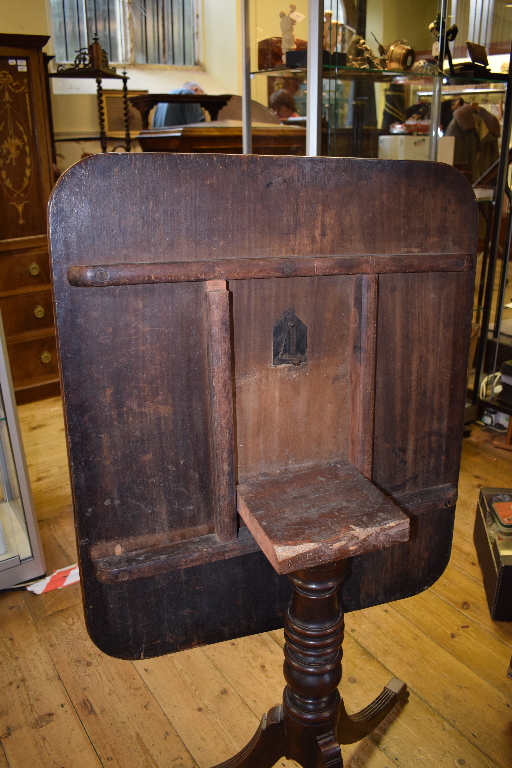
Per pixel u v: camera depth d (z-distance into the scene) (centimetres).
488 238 278
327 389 98
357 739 135
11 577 200
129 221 78
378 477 106
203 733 148
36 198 329
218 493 92
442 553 118
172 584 96
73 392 81
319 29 179
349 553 83
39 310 344
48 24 439
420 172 93
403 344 100
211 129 326
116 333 81
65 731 150
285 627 107
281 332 92
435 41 221
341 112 214
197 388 88
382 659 169
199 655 173
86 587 90
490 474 264
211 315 83
